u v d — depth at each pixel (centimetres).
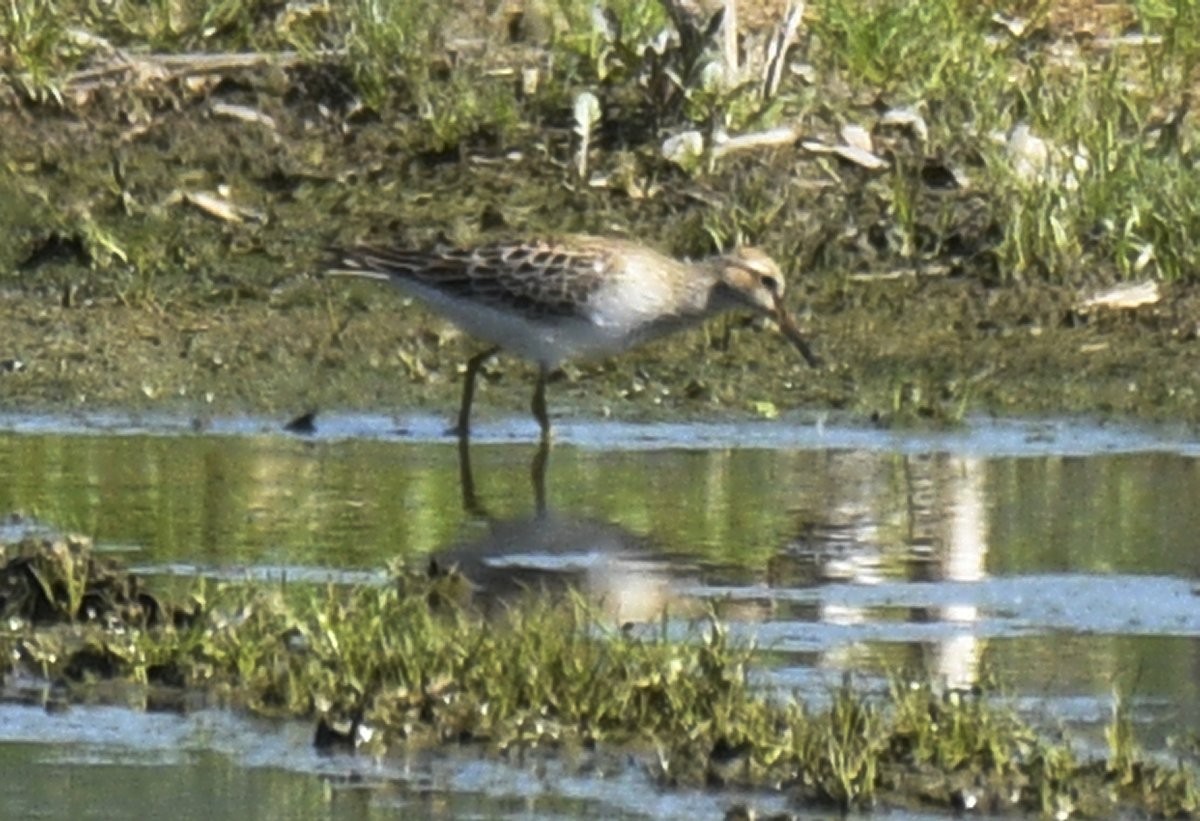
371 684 1079
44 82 1789
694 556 1238
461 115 1775
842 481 1358
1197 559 1236
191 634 1131
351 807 997
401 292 1617
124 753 1052
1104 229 1650
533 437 1438
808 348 1469
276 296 1614
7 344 1544
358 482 1352
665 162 1733
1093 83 1783
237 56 1827
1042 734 1031
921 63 1822
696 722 1038
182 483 1346
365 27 1822
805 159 1739
